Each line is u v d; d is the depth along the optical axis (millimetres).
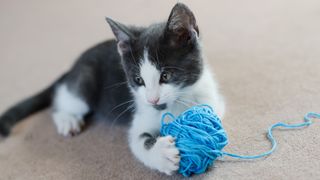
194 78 441
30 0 1067
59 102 573
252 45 660
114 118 529
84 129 542
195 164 390
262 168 401
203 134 387
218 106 476
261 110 498
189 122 394
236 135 458
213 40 698
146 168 438
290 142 430
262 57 619
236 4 834
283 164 401
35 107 595
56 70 697
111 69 529
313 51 606
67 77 576
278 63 595
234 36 700
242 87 554
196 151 385
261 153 423
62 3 1024
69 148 506
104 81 536
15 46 811
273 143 433
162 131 420
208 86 468
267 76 568
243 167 407
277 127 458
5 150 521
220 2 857
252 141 444
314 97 501
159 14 844
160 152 392
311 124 452
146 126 454
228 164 415
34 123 574
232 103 522
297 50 618
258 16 759
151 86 424
